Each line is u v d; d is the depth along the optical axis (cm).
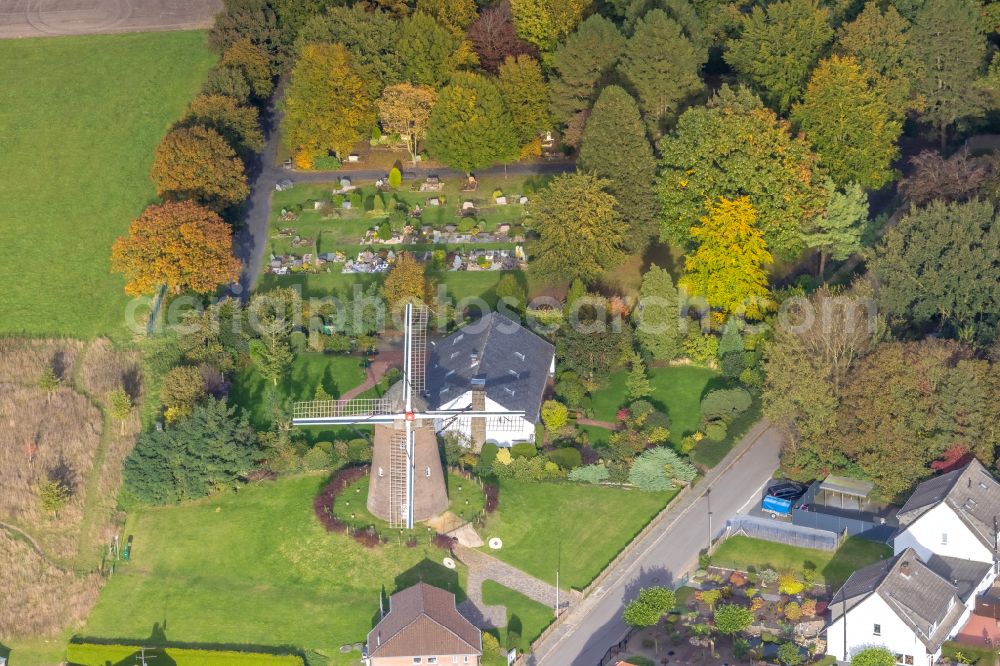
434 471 16038
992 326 17375
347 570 15738
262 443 17062
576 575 15662
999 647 14338
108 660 15025
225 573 15900
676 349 18350
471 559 15825
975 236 17562
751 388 17900
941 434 16225
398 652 14300
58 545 16412
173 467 16612
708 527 16250
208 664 14850
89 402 18162
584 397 17888
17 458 17388
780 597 15175
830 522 16188
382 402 15788
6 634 15538
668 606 14712
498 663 14550
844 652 14338
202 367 17788
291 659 14688
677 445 17350
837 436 16562
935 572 14850
